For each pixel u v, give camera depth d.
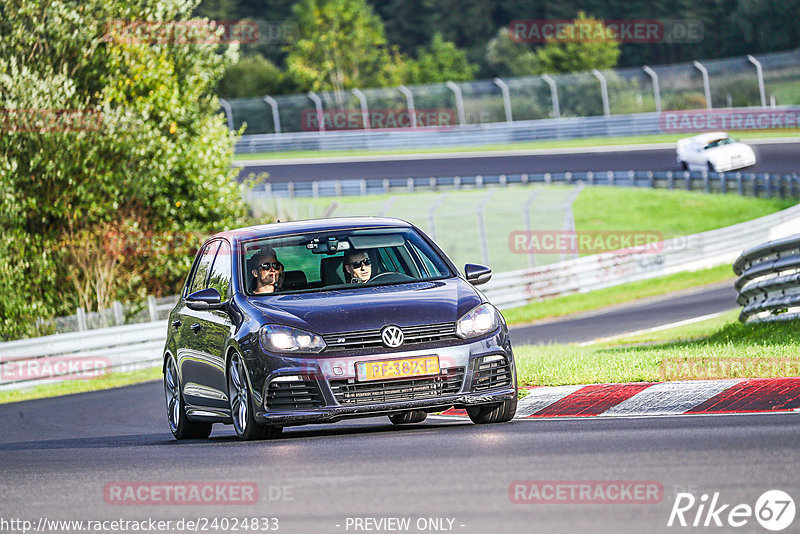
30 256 98.31
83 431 45.69
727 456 20.53
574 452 22.12
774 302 46.41
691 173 167.50
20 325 95.00
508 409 29.91
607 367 36.66
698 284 109.44
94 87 105.44
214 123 113.19
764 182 156.62
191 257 109.19
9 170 94.44
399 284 30.92
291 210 157.88
